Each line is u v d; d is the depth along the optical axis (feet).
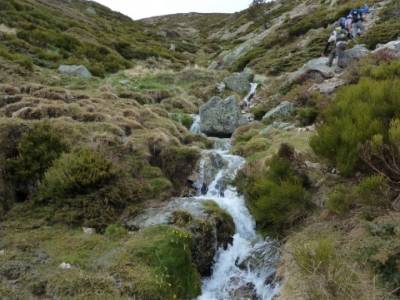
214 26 266.77
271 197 28.37
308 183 31.07
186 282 26.61
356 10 81.41
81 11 170.19
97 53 97.91
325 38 97.71
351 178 28.99
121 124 45.62
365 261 21.39
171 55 129.90
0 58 69.36
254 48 121.60
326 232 25.82
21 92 54.70
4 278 24.06
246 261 29.96
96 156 34.47
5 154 35.60
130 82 83.66
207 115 61.77
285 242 27.91
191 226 30.01
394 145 25.57
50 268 25.22
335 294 18.84
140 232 29.45
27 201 33.50
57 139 36.19
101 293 22.84
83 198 32.68
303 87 60.44
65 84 68.95
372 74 40.96
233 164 42.57
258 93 76.59
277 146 42.29
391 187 25.23
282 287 23.86
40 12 113.60
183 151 42.55
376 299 18.84
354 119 29.45
